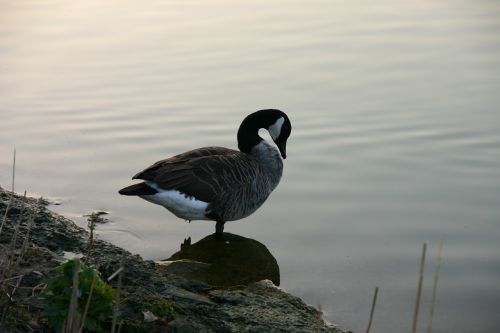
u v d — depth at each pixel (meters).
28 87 13.59
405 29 15.83
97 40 15.51
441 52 14.64
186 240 9.62
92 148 11.72
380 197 10.31
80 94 13.34
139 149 11.67
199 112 12.69
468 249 9.02
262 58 14.54
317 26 16.09
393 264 8.77
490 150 11.31
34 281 7.00
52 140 11.93
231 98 13.05
